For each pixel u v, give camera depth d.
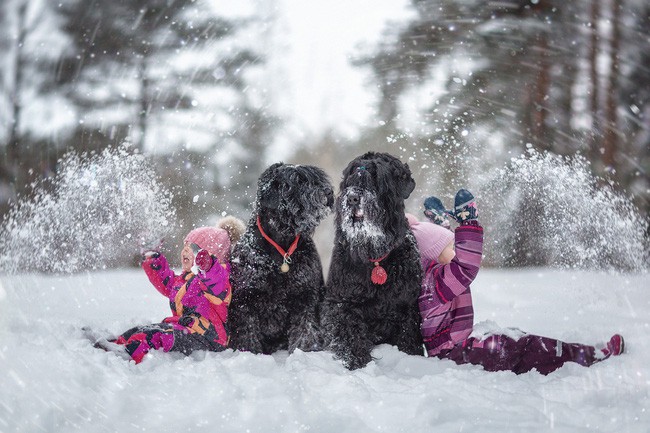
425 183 11.62
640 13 14.71
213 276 4.32
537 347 4.12
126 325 5.07
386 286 4.27
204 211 14.44
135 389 3.31
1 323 4.50
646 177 13.52
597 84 14.79
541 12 15.41
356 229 4.12
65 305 6.34
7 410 2.96
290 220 4.46
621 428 2.92
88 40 15.70
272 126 17.53
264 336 4.66
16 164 13.59
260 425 2.94
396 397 3.30
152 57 16.84
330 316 4.36
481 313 6.49
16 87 14.35
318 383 3.54
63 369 3.45
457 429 2.91
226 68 17.56
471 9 16.27
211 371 3.58
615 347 4.17
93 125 15.02
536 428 2.91
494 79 15.41
